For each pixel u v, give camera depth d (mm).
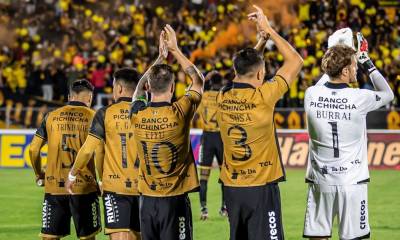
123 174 9289
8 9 33281
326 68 8766
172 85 8359
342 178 8750
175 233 8469
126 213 9336
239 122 8156
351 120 8664
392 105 26812
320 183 8875
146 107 8352
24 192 19016
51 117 10273
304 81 27406
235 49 31547
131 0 35094
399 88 27266
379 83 8727
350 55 8672
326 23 32219
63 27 33312
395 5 33969
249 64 8164
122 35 32844
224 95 8281
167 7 35000
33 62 30500
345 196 8758
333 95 8727
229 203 8383
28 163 23656
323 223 8930
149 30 32156
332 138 8742
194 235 13727
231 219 8406
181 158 8391
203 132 16156
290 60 8180
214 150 15984
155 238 8586
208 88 16359
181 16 33531
